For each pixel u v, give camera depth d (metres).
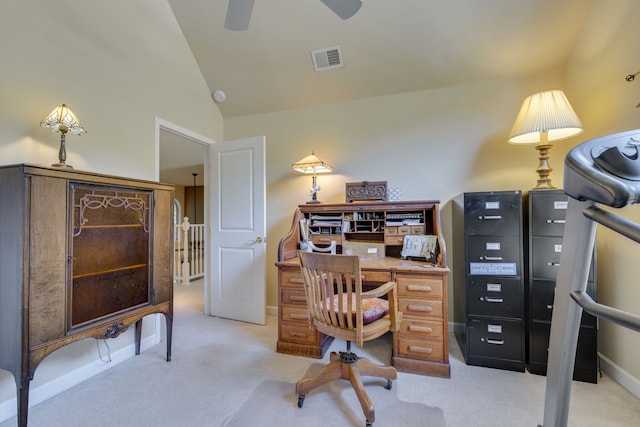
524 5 2.08
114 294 1.82
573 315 0.86
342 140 2.98
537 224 2.00
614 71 1.84
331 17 2.35
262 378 1.93
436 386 1.83
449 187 2.66
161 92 2.58
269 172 3.23
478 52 2.40
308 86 2.91
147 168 2.44
